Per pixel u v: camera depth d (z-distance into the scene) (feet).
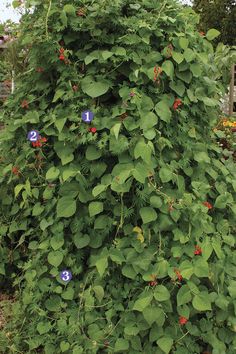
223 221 9.08
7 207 9.98
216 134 9.87
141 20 8.02
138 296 7.54
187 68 8.24
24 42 8.25
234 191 9.39
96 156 7.82
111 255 7.62
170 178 7.74
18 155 9.43
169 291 7.60
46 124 8.56
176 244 7.92
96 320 7.79
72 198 7.96
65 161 8.11
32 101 8.91
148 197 7.66
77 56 8.24
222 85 10.12
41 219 8.70
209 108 9.13
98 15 7.78
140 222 7.97
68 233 8.40
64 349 7.75
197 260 7.77
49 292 8.25
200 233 8.05
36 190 8.71
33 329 8.27
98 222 7.93
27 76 9.29
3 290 10.50
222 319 7.98
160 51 8.28
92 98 8.05
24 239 9.43
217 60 10.71
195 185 8.38
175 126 8.39
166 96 8.17
